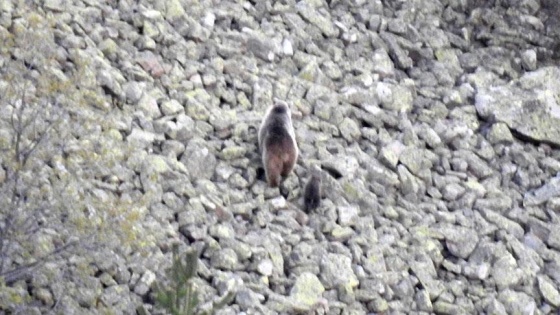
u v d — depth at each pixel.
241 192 54.97
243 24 64.56
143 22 61.03
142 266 49.03
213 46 62.09
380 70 65.38
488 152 63.03
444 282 55.09
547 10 72.81
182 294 40.81
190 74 60.09
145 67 59.16
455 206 59.41
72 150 50.38
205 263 51.12
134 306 47.88
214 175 55.34
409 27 68.62
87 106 53.34
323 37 66.12
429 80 66.69
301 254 52.97
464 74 68.12
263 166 56.06
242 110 59.81
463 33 70.12
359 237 54.91
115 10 61.16
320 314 51.09
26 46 54.28
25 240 46.00
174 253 41.75
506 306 54.91
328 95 61.94
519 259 57.09
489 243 57.06
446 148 62.62
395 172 59.41
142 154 53.59
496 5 72.44
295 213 54.94
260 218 53.94
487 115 64.94
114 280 48.25
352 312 51.81
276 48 63.66
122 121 55.03
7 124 49.78
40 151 48.66
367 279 53.22
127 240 46.91
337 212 55.56
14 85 51.50
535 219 59.59
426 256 55.47
